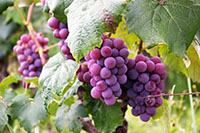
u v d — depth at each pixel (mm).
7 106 699
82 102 736
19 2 706
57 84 594
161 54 713
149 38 577
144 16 586
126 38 707
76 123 702
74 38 556
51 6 600
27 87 792
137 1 595
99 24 553
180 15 589
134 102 647
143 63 618
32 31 867
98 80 598
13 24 1589
